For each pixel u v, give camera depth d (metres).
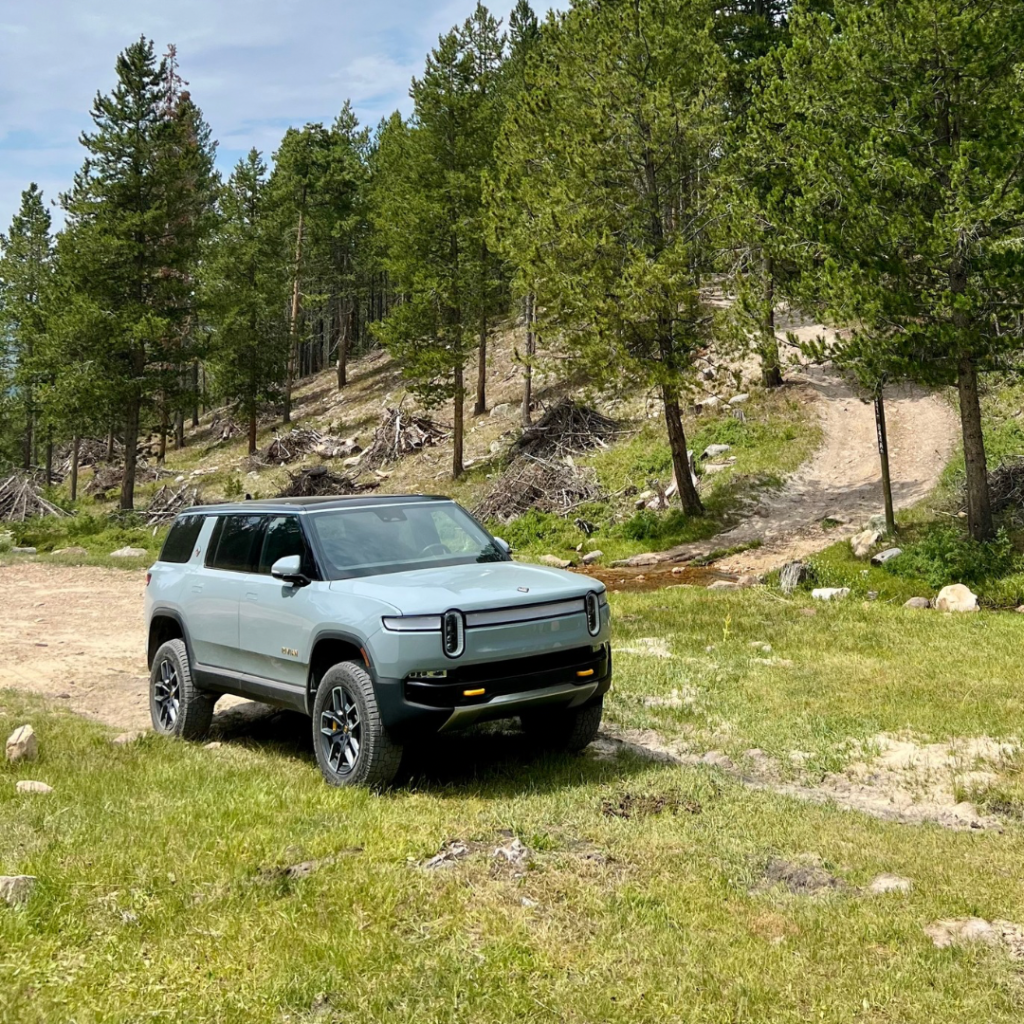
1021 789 6.18
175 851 4.82
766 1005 3.42
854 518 23.36
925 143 17.52
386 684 5.71
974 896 4.48
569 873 4.61
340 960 3.68
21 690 9.76
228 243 51.81
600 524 26.75
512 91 43.59
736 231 20.36
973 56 16.58
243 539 7.38
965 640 11.19
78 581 20.59
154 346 38.47
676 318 23.23
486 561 7.08
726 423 32.12
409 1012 3.34
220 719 8.61
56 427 45.62
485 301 36.12
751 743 7.44
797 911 4.26
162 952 3.77
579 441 33.94
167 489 38.69
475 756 6.92
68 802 5.65
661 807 5.74
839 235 17.73
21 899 4.16
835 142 17.61
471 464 37.56
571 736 6.86
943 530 18.11
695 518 25.28
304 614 6.40
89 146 37.66
